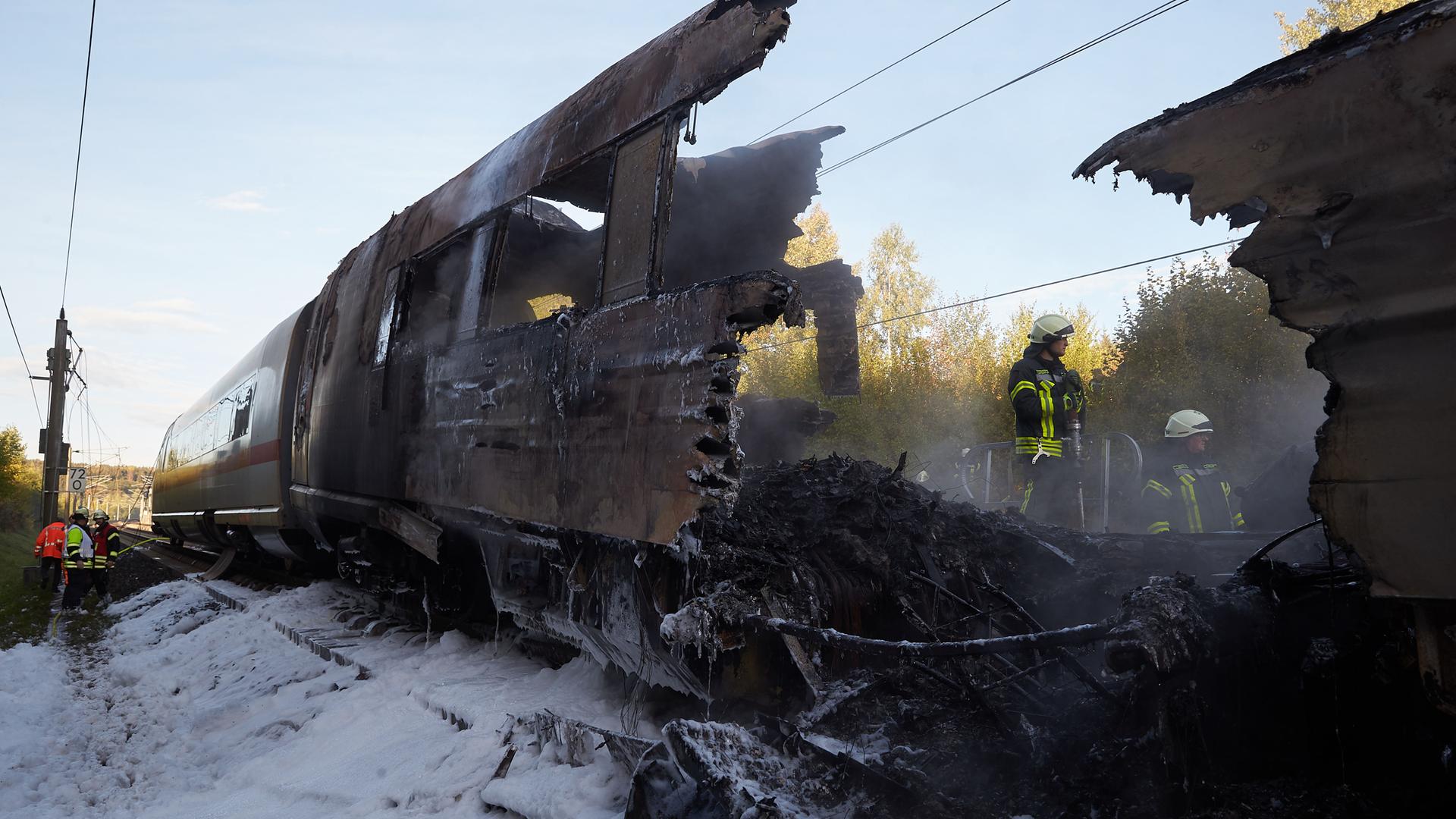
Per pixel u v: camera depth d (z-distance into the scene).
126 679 9.42
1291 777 2.85
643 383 4.05
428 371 6.62
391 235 8.12
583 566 4.77
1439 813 2.50
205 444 15.30
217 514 13.78
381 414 7.39
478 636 7.13
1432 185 1.98
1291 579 3.22
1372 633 2.81
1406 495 2.04
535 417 4.98
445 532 6.61
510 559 5.75
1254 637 2.98
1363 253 2.10
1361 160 2.08
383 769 4.88
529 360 5.16
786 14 3.72
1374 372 2.10
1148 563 4.29
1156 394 12.53
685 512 3.61
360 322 8.27
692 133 4.13
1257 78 2.28
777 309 3.52
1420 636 2.11
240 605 11.55
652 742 3.55
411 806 4.29
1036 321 6.45
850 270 7.07
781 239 7.13
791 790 3.16
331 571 12.28
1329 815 2.58
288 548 11.33
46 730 7.37
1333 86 2.12
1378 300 2.08
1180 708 2.81
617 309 4.37
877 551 4.32
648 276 4.21
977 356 20.23
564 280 7.79
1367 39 2.08
